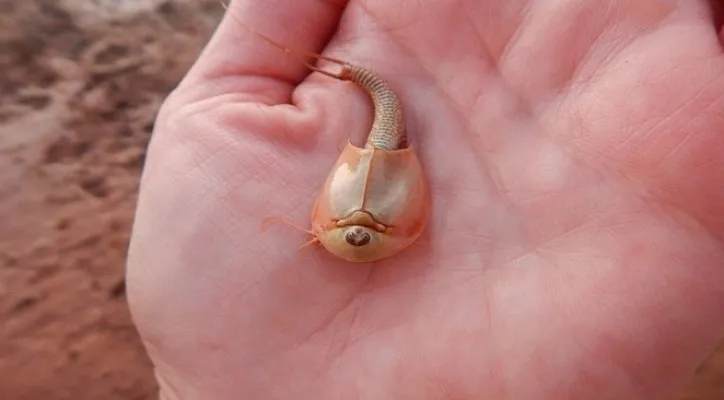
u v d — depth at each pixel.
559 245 0.08
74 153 0.14
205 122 0.10
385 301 0.09
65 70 0.15
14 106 0.14
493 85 0.09
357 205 0.08
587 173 0.08
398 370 0.09
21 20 0.15
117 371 0.14
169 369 0.10
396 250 0.09
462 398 0.08
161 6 0.15
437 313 0.09
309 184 0.09
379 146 0.09
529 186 0.09
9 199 0.14
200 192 0.09
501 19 0.09
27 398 0.14
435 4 0.09
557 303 0.08
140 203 0.10
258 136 0.09
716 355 0.14
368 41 0.10
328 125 0.09
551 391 0.08
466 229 0.09
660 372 0.08
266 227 0.09
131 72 0.15
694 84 0.08
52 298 0.14
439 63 0.09
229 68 0.10
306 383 0.09
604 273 0.08
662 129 0.08
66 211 0.14
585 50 0.08
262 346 0.09
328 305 0.09
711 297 0.08
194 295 0.09
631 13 0.08
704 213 0.08
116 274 0.14
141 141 0.15
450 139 0.09
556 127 0.09
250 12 0.10
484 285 0.09
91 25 0.15
